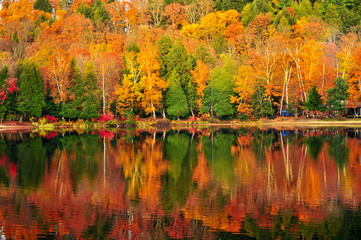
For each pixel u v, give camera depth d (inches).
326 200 1010.7
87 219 882.8
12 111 3233.3
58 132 2847.0
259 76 3767.2
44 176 1282.0
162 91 3671.3
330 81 3710.6
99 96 3449.8
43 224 853.8
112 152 1798.7
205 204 984.3
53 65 3358.8
